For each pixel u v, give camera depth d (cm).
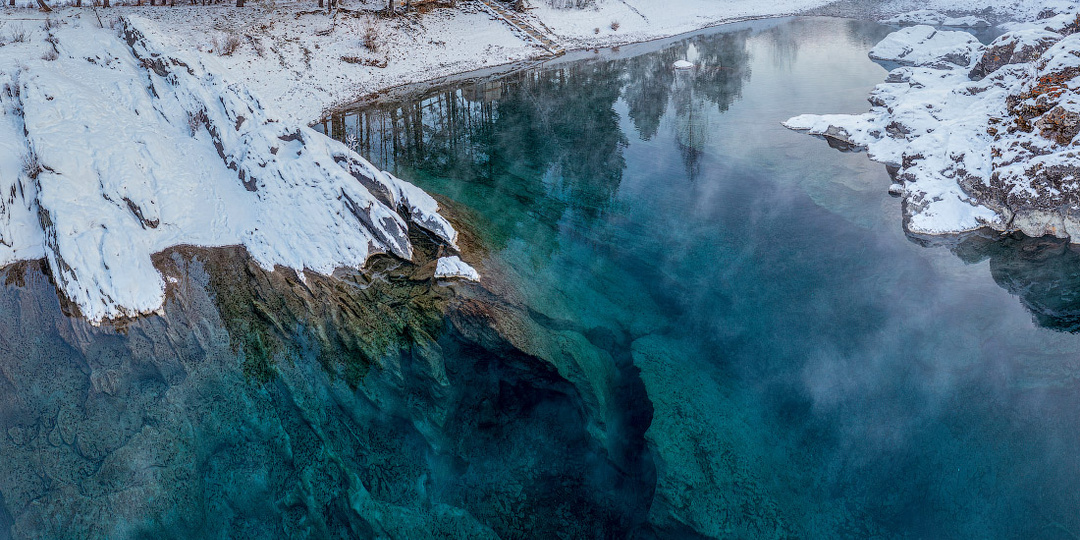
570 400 1279
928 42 3606
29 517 1077
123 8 3344
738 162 2427
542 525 1048
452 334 1446
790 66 3688
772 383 1319
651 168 2392
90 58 2233
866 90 3127
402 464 1153
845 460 1140
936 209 1933
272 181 1816
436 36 3825
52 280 1612
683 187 2223
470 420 1234
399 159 2403
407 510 1075
